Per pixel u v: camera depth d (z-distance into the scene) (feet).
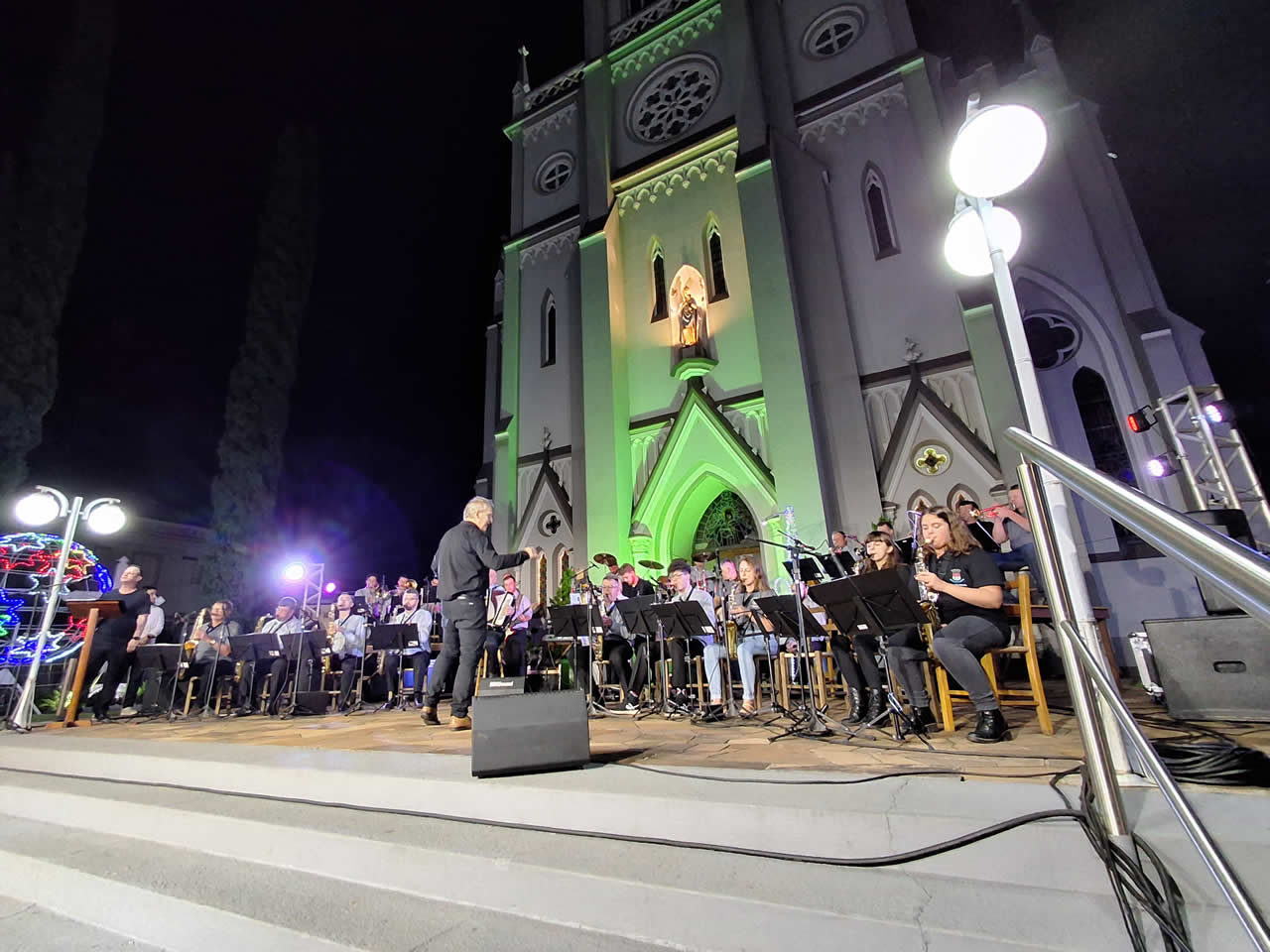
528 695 10.04
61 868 9.30
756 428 43.68
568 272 55.88
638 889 6.86
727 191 49.11
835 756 11.41
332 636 27.66
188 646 28.09
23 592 30.81
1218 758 8.04
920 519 16.84
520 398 55.83
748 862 7.18
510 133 65.21
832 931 6.11
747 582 20.43
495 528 52.70
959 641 13.21
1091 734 6.69
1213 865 4.70
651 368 49.42
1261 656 13.56
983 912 6.03
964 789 7.94
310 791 10.57
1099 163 42.22
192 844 9.96
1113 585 35.09
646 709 21.83
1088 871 6.07
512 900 7.43
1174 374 36.88
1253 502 29.81
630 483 47.67
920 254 41.96
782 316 41.88
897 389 40.45
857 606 13.75
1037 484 7.68
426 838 8.42
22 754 15.38
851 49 48.34
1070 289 40.73
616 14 62.69
